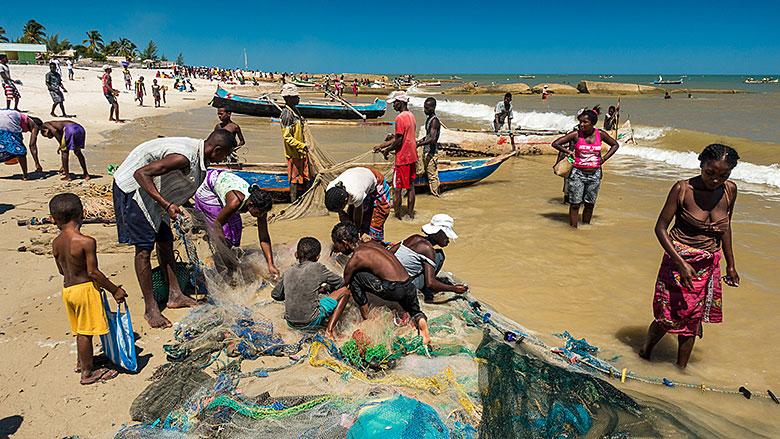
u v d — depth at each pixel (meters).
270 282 5.43
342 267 5.66
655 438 3.01
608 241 7.21
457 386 3.51
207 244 5.44
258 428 3.08
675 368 4.20
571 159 7.62
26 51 64.19
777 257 6.47
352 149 15.94
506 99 15.42
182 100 36.69
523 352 4.04
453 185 10.52
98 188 8.73
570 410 3.18
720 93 61.25
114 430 3.16
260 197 4.95
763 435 3.29
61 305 4.76
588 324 4.92
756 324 4.84
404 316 4.50
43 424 3.19
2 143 8.96
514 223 8.09
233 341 4.25
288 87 8.19
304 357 4.02
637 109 33.00
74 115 20.11
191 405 3.35
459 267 6.35
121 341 3.68
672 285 3.94
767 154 13.66
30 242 6.34
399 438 2.75
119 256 6.10
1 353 3.94
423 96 58.84
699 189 3.79
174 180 4.70
